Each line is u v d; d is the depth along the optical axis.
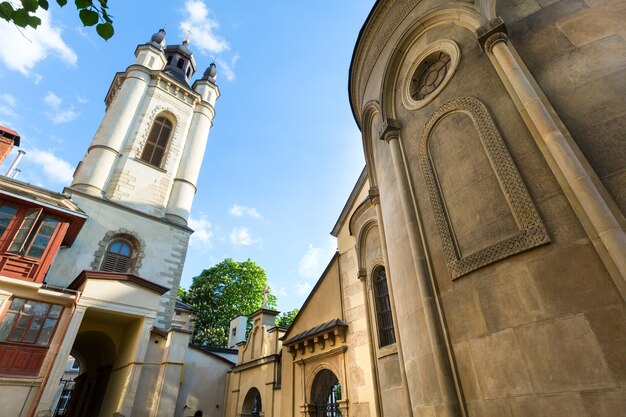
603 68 4.60
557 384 3.62
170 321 23.25
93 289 15.23
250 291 39.91
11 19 3.60
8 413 11.70
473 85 5.97
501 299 4.45
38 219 15.53
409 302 6.15
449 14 7.07
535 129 4.71
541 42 5.33
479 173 5.37
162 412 15.60
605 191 3.88
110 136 26.27
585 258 3.81
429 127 6.59
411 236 6.11
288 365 15.00
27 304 13.69
